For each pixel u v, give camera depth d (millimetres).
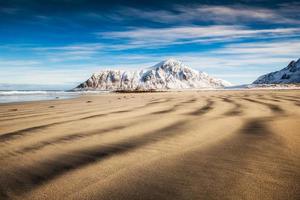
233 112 9945
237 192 3012
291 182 3252
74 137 5891
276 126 6699
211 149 4766
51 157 4445
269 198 2861
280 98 17531
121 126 7172
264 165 3871
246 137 5605
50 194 3055
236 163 3984
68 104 17203
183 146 5008
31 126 7445
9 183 3404
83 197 2959
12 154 4672
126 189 3143
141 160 4211
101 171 3740
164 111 10711
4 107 15203
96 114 10109
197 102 15562
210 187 3156
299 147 4730
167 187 3180
